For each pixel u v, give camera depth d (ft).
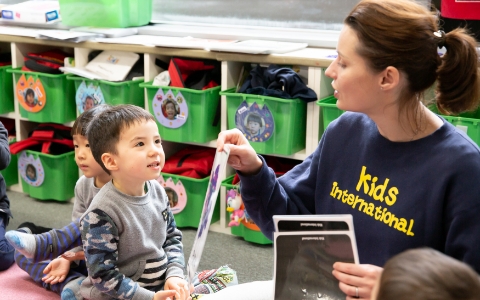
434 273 2.33
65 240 6.29
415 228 3.89
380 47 3.69
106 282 4.93
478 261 3.71
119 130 4.94
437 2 7.36
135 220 5.08
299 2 8.70
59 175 9.23
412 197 3.90
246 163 4.45
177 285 4.96
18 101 9.27
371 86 3.82
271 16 8.98
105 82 8.29
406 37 3.67
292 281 3.60
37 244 6.17
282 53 7.48
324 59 7.09
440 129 3.91
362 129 4.26
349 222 3.49
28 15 9.78
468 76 3.81
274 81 7.39
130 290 4.92
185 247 7.95
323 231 3.54
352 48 3.80
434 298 2.26
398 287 2.32
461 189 3.74
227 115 7.89
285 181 4.78
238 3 9.20
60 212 9.06
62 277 6.36
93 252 4.96
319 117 7.43
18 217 8.80
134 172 4.95
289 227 3.57
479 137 6.44
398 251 3.96
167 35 9.25
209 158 8.46
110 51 8.74
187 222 8.50
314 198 4.66
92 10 9.30
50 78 8.83
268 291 4.24
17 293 6.72
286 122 7.36
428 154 3.89
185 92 7.82
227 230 8.43
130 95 8.49
